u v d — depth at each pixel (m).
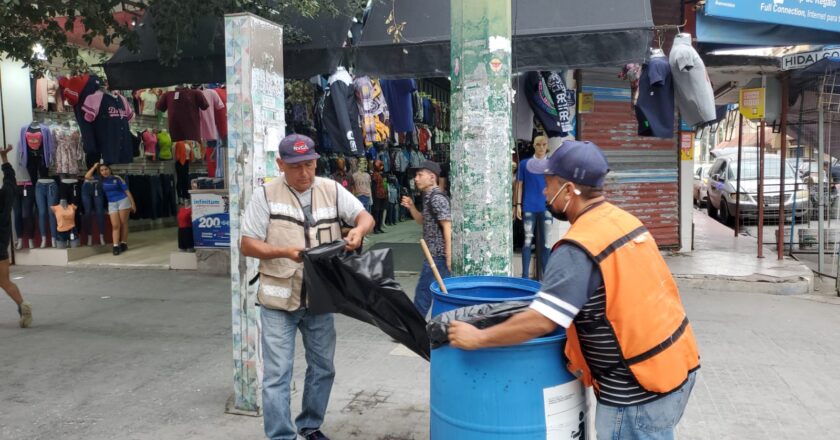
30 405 4.67
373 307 3.24
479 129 3.65
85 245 11.56
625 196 10.37
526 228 8.42
